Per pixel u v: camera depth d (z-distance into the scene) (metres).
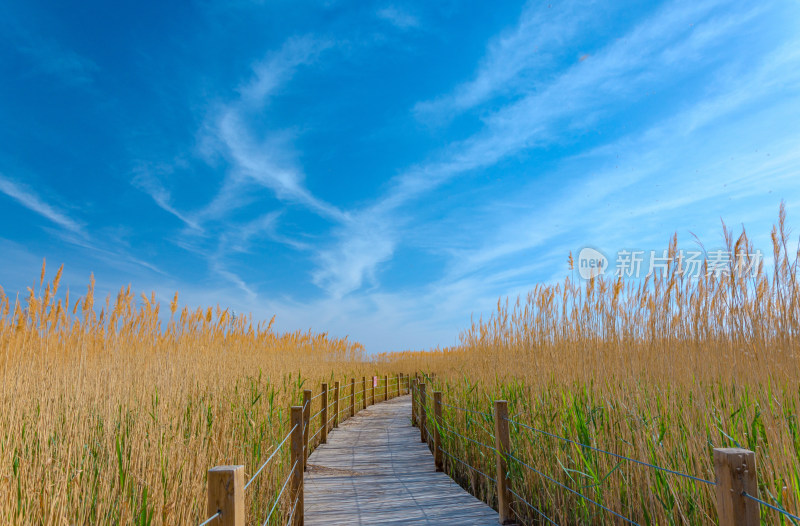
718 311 3.30
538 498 4.05
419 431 9.52
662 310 3.68
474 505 4.76
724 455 1.87
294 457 4.35
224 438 3.71
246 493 3.74
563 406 4.03
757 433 2.62
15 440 2.61
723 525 1.86
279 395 6.16
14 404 2.94
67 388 3.57
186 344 6.60
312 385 9.21
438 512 4.57
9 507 2.17
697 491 2.65
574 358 4.51
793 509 2.16
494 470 4.91
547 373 4.72
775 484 2.32
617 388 3.57
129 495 2.63
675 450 2.93
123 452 2.91
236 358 7.02
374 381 15.53
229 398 4.53
